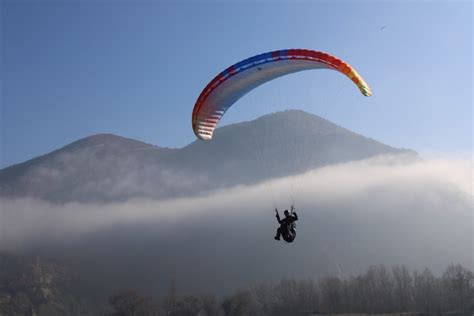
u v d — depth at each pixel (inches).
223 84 1299.2
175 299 6102.4
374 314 5108.3
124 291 6186.0
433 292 5078.7
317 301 5492.1
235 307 5546.3
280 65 1249.4
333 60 1162.0
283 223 1099.3
